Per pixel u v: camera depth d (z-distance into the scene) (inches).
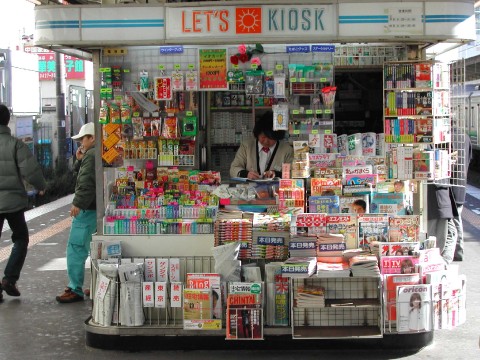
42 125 845.2
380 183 267.0
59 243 479.8
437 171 261.6
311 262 238.7
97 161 267.7
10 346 263.3
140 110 271.3
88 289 344.5
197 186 274.2
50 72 1124.5
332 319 251.3
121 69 269.1
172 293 247.9
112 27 252.7
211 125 364.8
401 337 249.9
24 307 319.0
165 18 252.5
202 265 260.1
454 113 340.5
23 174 322.0
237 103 356.5
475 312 301.6
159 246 263.1
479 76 964.0
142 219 264.7
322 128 277.9
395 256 242.8
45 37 253.6
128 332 250.4
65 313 308.5
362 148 280.4
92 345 256.7
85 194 315.6
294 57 273.9
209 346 252.2
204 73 268.8
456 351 251.6
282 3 250.2
